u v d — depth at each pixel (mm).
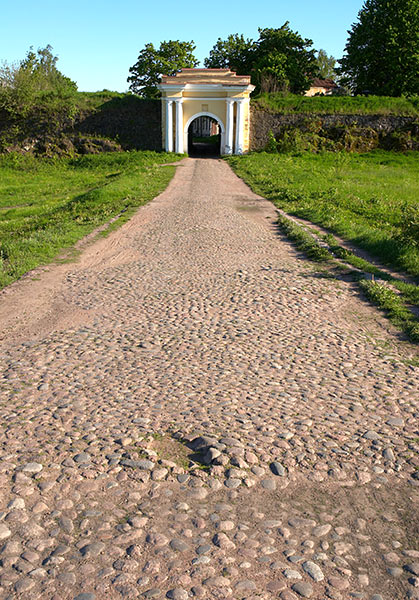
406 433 4176
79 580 2707
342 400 4738
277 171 27578
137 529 3061
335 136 38625
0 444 3961
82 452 3828
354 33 46594
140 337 6422
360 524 3143
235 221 14719
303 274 9383
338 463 3742
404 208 15031
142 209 16688
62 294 8383
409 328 6688
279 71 47375
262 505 3295
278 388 4969
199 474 3578
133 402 4668
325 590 2652
